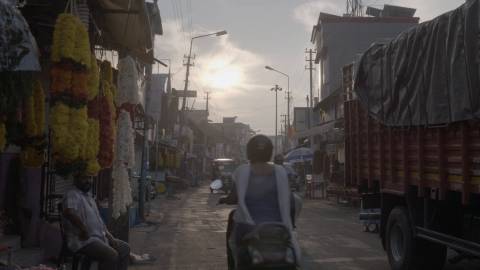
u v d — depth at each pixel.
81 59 6.71
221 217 19.45
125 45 11.53
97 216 6.46
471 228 7.20
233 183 4.61
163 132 41.56
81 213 6.28
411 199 8.24
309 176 34.22
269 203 4.43
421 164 7.65
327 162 31.86
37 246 8.72
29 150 7.36
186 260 10.20
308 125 51.97
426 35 7.35
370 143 9.80
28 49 4.94
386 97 8.68
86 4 8.86
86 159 7.36
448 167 6.96
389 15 43.12
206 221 17.94
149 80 18.36
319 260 10.09
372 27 41.91
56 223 9.26
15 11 4.92
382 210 9.48
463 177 6.48
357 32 41.88
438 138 7.13
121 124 9.56
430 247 8.30
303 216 19.86
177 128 47.78
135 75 9.79
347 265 9.56
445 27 6.86
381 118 8.88
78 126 6.67
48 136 8.94
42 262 8.40
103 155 8.45
